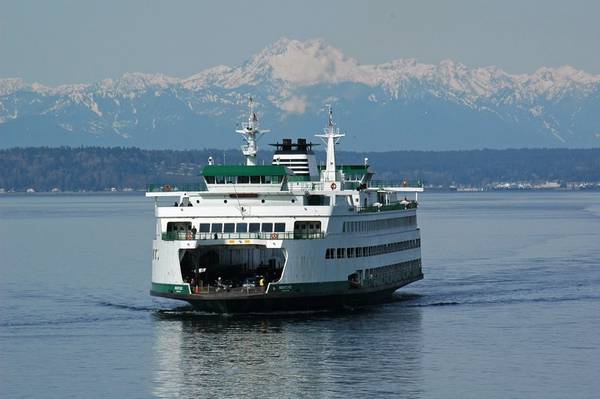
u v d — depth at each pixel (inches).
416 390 7859.3
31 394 7864.2
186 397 7746.1
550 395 7755.9
